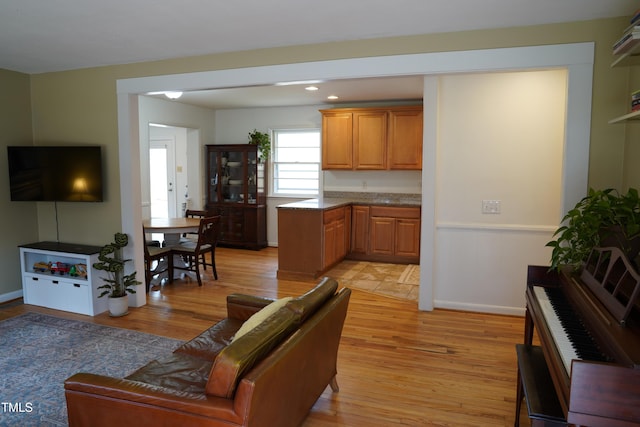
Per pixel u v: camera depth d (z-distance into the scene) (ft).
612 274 7.13
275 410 6.02
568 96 10.27
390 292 16.47
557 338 6.23
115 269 13.65
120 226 14.69
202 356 8.05
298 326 6.90
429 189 13.69
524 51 10.52
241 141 25.98
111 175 14.67
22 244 15.76
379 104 22.93
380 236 21.91
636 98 7.92
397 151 21.56
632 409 4.69
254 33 11.10
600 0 8.89
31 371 10.16
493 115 13.35
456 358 10.85
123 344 11.69
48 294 14.65
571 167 10.33
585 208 8.57
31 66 14.60
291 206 18.53
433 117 13.30
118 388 5.82
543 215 13.23
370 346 11.56
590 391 4.78
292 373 6.39
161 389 5.79
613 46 9.29
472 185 13.70
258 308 9.58
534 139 13.10
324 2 9.02
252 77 12.74
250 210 24.57
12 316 13.85
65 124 15.30
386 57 11.51
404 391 9.30
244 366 5.56
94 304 13.93
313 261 18.08
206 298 15.72
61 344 11.68
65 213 15.64
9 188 15.31
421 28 10.75
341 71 11.90
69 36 11.32
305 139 24.90
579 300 6.91
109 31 10.93
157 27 10.63
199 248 17.17
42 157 14.58
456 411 8.55
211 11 9.53
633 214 7.80
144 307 14.74
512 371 10.19
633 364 4.66
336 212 19.85
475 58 10.89
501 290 13.79
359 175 23.72
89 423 6.04
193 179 25.32
